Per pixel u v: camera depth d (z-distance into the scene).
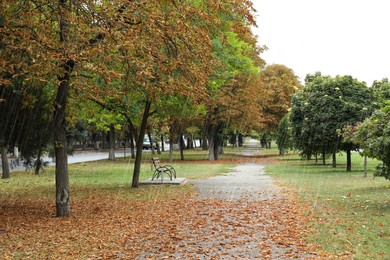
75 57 9.45
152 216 12.02
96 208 13.63
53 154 27.27
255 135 80.94
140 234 9.66
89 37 10.23
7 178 25.09
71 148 29.88
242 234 9.52
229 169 32.12
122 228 10.39
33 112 14.20
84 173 29.14
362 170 28.55
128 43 9.70
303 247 8.23
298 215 11.73
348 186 18.98
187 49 11.49
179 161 43.88
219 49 18.66
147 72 9.73
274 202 14.39
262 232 9.68
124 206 14.05
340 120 27.89
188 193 17.27
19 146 14.85
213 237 9.25
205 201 14.88
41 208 14.00
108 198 16.09
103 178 25.22
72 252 8.20
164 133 55.12
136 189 18.94
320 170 29.66
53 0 10.59
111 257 7.77
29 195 17.55
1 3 10.11
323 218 11.14
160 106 19.06
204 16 11.36
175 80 11.61
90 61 9.95
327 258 7.40
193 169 32.31
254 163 39.88
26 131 14.35
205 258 7.59
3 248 8.62
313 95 29.12
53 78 10.51
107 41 10.05
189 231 9.91
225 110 39.50
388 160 12.52
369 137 12.80
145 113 19.44
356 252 7.73
